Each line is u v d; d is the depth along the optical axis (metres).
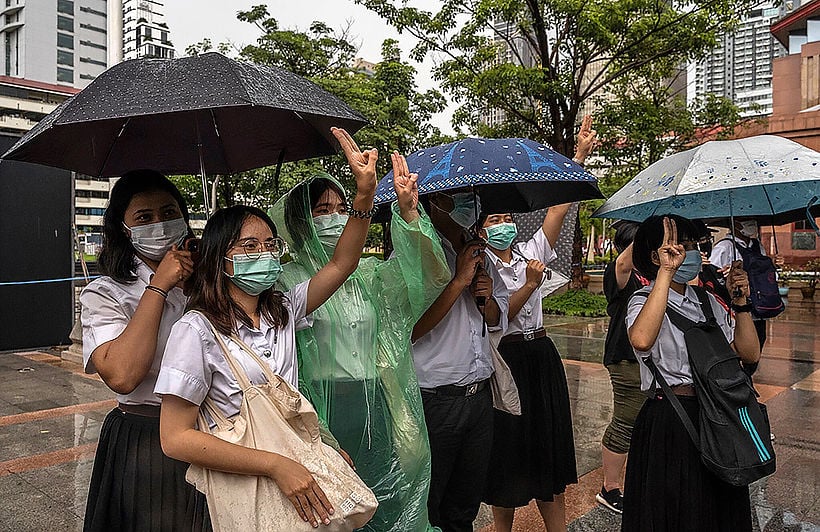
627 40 14.77
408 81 15.86
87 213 36.09
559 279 3.69
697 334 2.49
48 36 58.31
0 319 7.89
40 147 2.20
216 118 2.52
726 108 16.86
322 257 2.45
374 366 2.44
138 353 1.90
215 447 1.75
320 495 1.76
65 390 7.00
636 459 2.63
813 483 4.26
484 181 2.43
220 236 1.96
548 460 3.17
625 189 3.07
